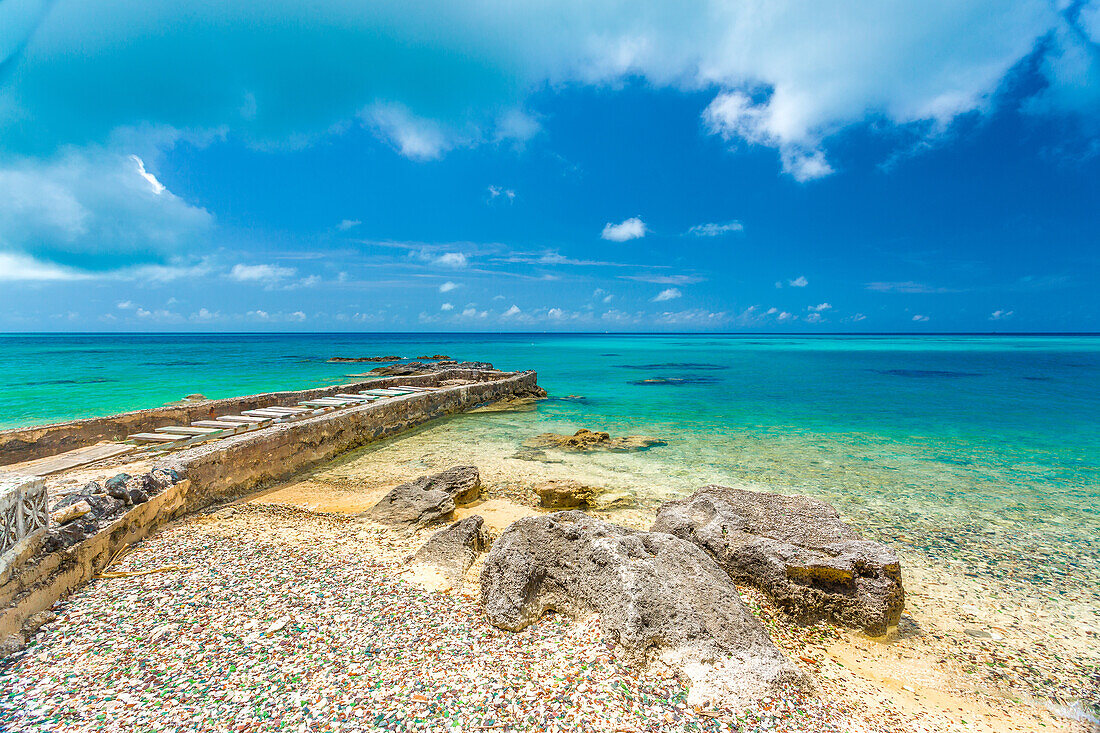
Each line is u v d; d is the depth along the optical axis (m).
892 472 13.60
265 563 6.80
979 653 5.88
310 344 110.75
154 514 8.10
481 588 6.11
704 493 8.25
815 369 49.84
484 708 4.27
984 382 37.19
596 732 4.08
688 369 50.34
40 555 5.65
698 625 5.17
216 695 4.34
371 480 12.57
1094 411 23.97
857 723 4.49
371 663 4.78
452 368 37.00
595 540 6.34
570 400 28.28
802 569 6.37
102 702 4.25
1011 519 10.23
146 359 55.22
